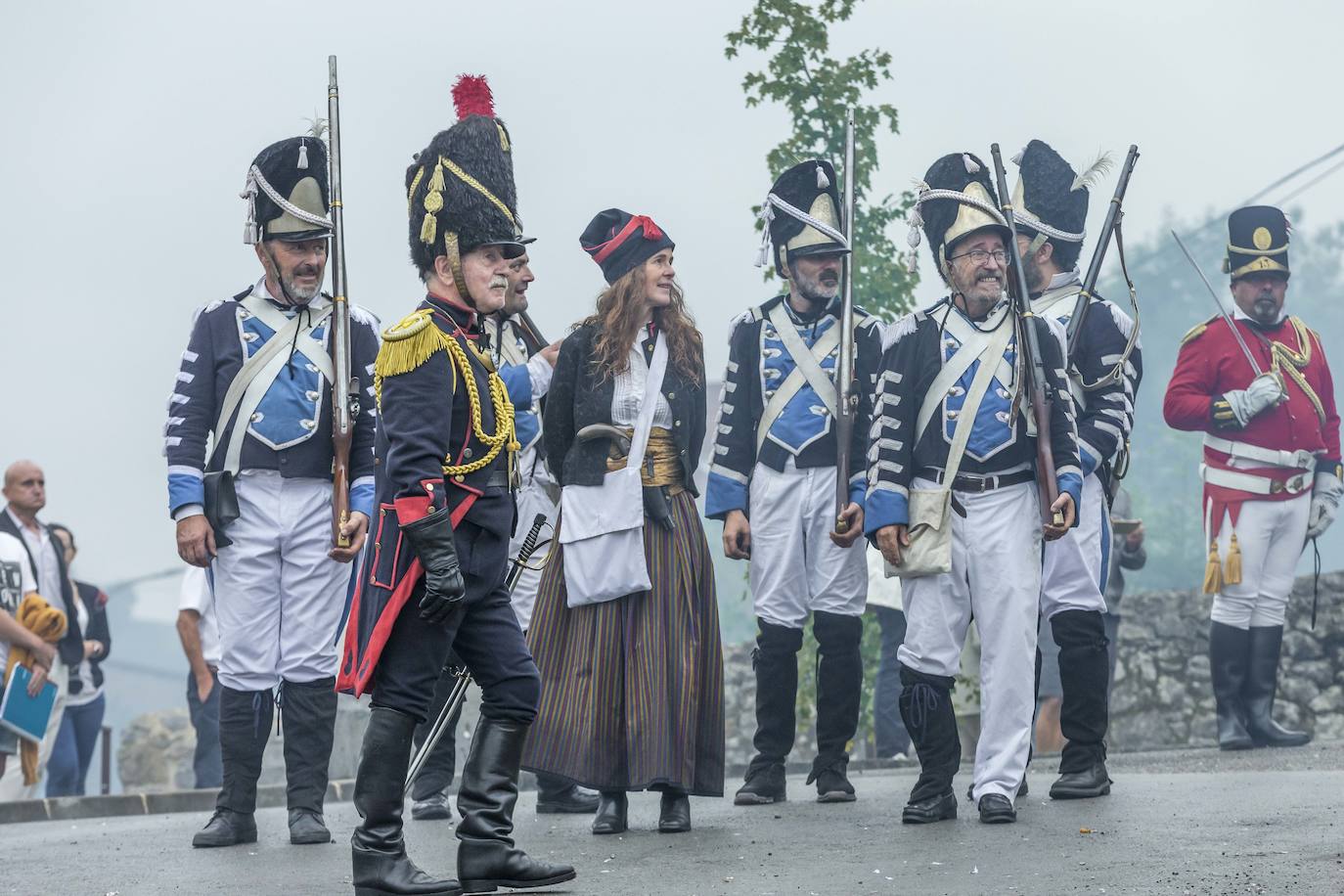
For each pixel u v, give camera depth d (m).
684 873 5.81
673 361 7.49
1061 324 8.48
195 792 11.68
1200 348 12.14
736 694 16.27
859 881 5.45
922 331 7.36
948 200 7.37
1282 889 4.88
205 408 7.82
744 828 7.24
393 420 5.23
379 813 5.25
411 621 5.25
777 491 8.65
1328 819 6.49
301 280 7.84
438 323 5.39
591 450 7.38
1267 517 11.98
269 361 7.82
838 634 8.59
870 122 12.91
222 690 7.73
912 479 7.29
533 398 7.85
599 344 7.43
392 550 5.27
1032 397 7.16
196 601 13.02
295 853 7.16
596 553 7.27
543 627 7.41
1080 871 5.43
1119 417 8.14
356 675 5.23
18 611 11.70
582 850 6.61
